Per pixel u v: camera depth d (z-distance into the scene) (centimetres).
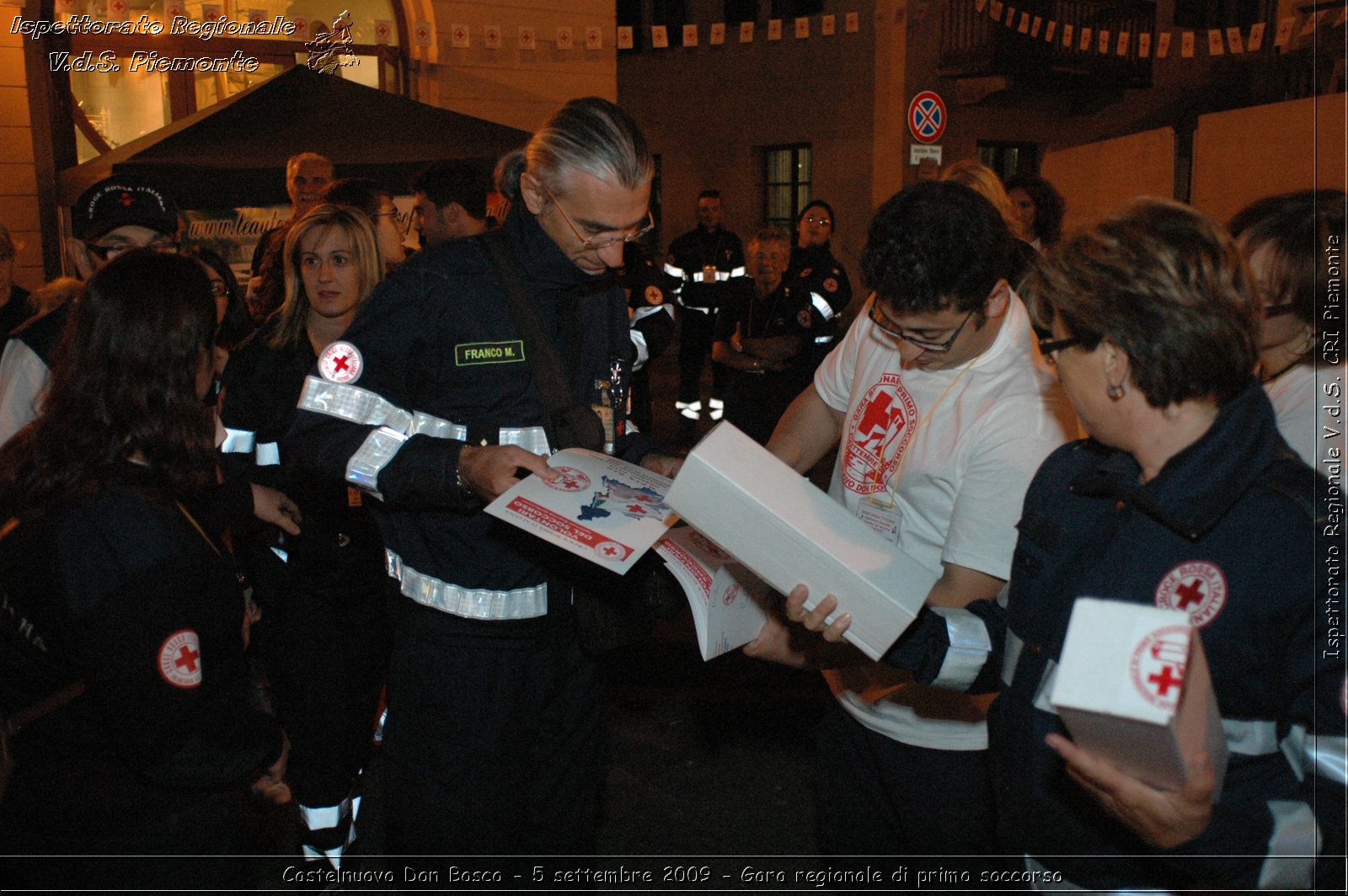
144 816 183
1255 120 1188
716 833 359
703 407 1192
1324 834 134
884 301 205
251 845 352
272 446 311
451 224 446
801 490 189
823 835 260
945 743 226
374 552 305
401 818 242
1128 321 138
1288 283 219
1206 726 122
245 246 723
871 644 179
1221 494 139
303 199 532
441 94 1046
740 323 670
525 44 1070
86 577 174
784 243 657
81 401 183
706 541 225
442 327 227
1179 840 130
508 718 237
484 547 230
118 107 925
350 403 224
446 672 234
